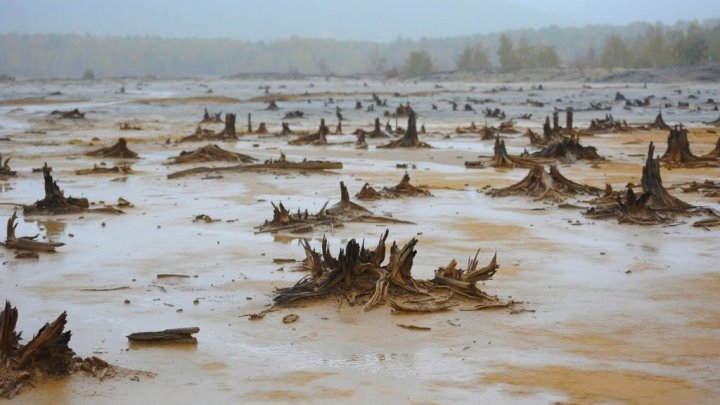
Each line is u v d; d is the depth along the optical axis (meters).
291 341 13.73
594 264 19.38
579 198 29.41
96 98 133.38
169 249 21.19
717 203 28.31
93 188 33.38
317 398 11.35
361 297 15.75
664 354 13.07
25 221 25.52
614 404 11.07
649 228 23.92
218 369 12.50
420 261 19.72
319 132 55.16
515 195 30.06
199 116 89.38
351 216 24.97
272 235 22.97
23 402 11.17
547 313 15.27
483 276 16.53
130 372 12.27
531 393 11.46
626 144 53.03
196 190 32.44
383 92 154.38
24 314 15.45
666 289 17.08
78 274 18.61
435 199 29.64
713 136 59.28
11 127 72.62
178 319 15.08
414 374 12.20
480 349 13.27
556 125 54.31
